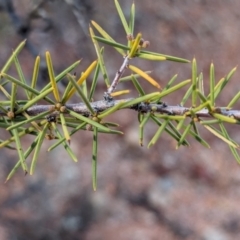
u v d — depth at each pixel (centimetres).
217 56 265
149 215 194
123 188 203
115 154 217
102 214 191
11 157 201
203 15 277
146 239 183
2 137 195
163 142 225
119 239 183
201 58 263
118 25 228
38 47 182
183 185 208
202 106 40
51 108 41
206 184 211
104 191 200
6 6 105
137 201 199
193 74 40
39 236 179
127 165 213
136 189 204
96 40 42
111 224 188
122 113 232
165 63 255
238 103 248
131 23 43
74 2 110
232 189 209
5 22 171
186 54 261
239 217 195
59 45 192
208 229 189
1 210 184
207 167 217
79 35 192
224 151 226
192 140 227
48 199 193
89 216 190
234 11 286
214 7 283
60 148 211
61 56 198
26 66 204
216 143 229
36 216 186
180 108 41
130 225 188
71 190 197
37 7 105
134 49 42
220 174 215
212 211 197
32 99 41
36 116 40
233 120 40
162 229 189
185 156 221
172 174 213
